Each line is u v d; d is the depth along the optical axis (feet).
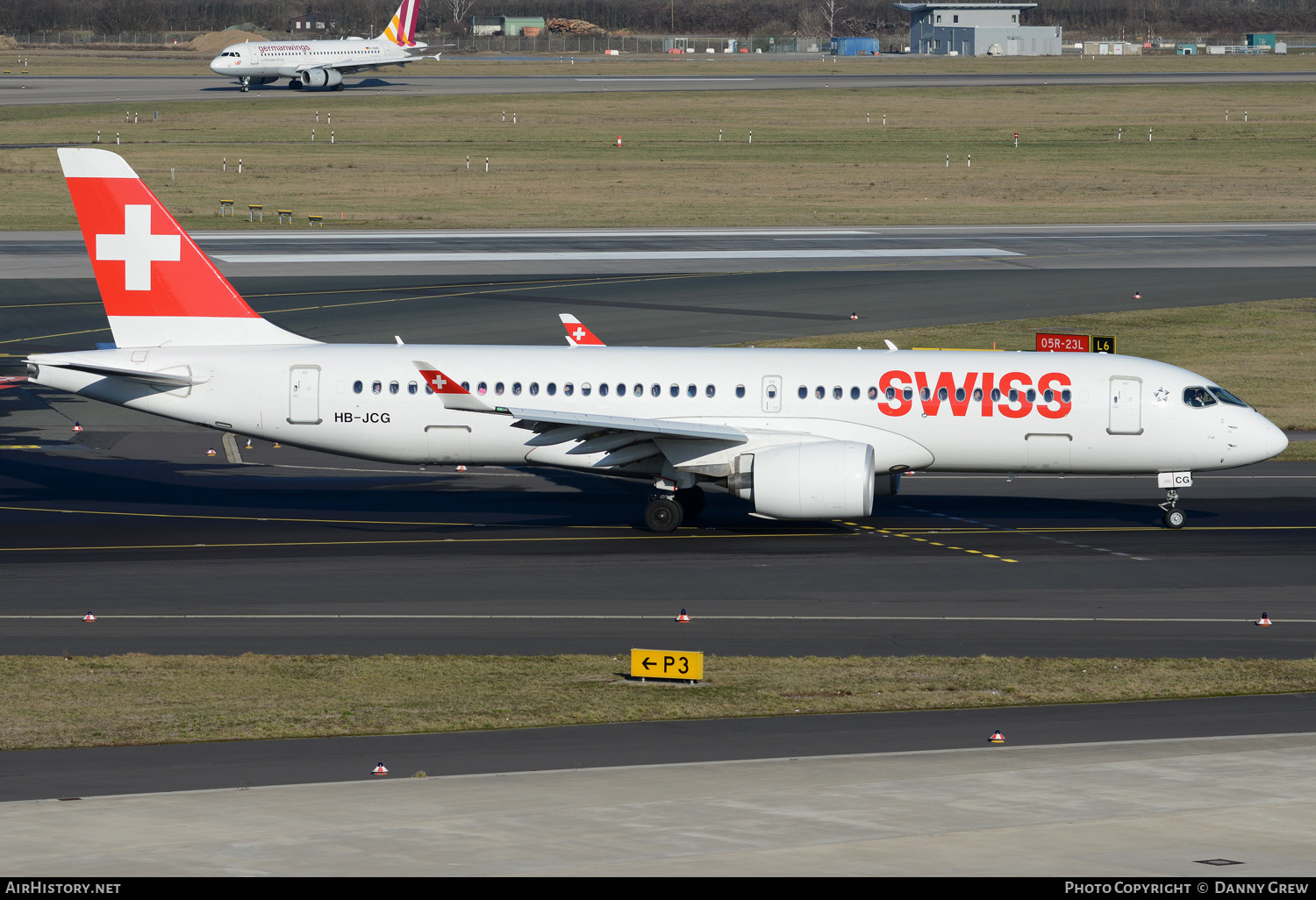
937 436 538.06
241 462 654.94
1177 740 302.25
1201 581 466.70
